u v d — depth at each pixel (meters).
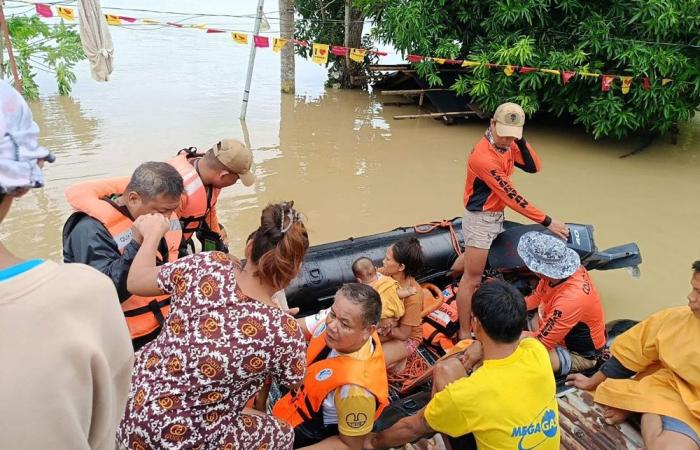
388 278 3.27
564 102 8.52
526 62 8.17
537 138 8.93
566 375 3.31
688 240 5.69
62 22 9.74
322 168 7.20
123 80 10.37
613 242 5.61
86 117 8.32
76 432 0.96
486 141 3.75
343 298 2.36
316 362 2.52
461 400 2.13
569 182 7.13
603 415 2.98
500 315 2.12
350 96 10.84
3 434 0.89
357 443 2.43
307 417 2.53
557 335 3.18
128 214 2.58
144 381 1.90
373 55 11.59
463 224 4.02
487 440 2.13
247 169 3.13
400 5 9.21
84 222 2.53
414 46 9.26
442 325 3.91
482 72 8.49
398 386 3.40
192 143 7.53
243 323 1.84
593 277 5.07
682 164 7.90
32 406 0.90
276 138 8.13
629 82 7.82
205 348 1.82
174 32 14.52
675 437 2.58
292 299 3.91
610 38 7.87
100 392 1.00
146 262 2.17
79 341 0.94
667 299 4.74
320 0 11.55
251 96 10.04
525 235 3.39
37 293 0.91
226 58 12.47
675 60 7.52
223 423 1.93
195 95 9.77
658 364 2.93
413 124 9.34
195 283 1.91
